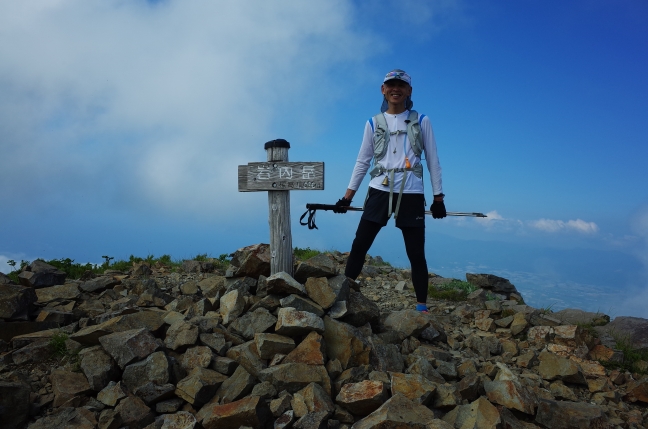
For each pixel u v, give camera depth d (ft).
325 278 15.78
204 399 12.28
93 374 12.68
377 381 12.16
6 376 12.95
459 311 21.86
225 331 14.67
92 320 16.26
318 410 11.53
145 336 13.52
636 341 19.21
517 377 13.78
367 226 17.80
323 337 14.12
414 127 17.38
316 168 15.92
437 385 12.64
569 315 22.66
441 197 17.67
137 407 11.90
